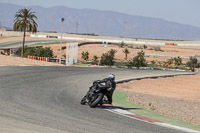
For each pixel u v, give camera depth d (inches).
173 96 3550.7
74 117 1360.7
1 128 1029.8
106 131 1130.0
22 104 1619.1
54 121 1228.5
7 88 2271.2
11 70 3747.5
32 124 1134.4
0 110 1371.8
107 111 1624.0
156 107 2235.5
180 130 1291.8
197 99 3518.7
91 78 3816.4
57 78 3393.2
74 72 4397.1
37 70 4087.1
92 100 1685.5
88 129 1134.4
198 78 6117.1
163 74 6082.7
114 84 1728.6
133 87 3858.3
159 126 1338.6
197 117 2014.0
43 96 2041.1
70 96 2182.6
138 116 1577.3
